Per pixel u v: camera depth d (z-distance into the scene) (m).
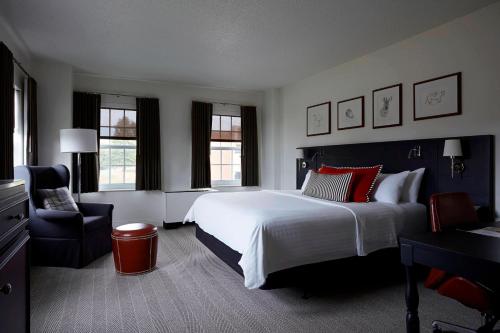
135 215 5.15
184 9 2.84
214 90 5.71
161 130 5.34
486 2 2.78
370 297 2.54
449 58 3.16
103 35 3.39
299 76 5.05
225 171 5.83
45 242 3.23
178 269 3.20
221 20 3.06
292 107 5.50
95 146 4.11
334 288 2.72
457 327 1.88
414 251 1.47
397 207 2.95
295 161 5.45
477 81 2.94
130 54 3.97
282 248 2.32
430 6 2.83
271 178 5.82
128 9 2.83
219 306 2.38
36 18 3.00
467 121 3.02
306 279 2.45
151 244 3.14
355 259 2.68
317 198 3.41
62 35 3.39
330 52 3.98
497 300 1.51
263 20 3.06
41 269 3.18
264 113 6.04
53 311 2.28
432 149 3.27
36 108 4.05
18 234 1.41
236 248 2.55
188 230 5.03
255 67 4.55
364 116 4.13
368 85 4.06
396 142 3.64
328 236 2.50
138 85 5.18
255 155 5.93
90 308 2.33
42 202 3.39
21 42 3.56
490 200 2.81
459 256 1.28
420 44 3.42
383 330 2.04
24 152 3.79
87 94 4.74
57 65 4.31
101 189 5.01
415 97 3.47
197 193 5.37
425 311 2.29
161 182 5.30
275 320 2.17
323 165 4.30
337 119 4.55
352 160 4.21
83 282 2.84
